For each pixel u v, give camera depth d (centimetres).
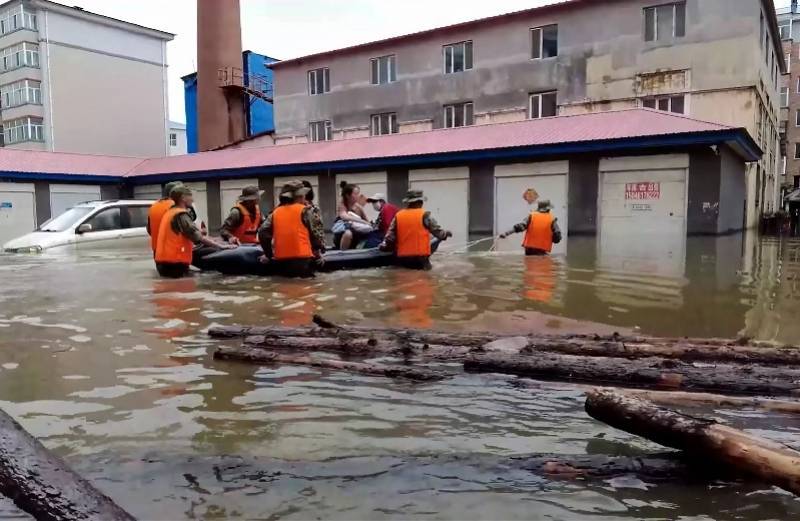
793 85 3859
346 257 812
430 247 889
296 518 188
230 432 256
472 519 187
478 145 1528
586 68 2100
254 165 1881
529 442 244
